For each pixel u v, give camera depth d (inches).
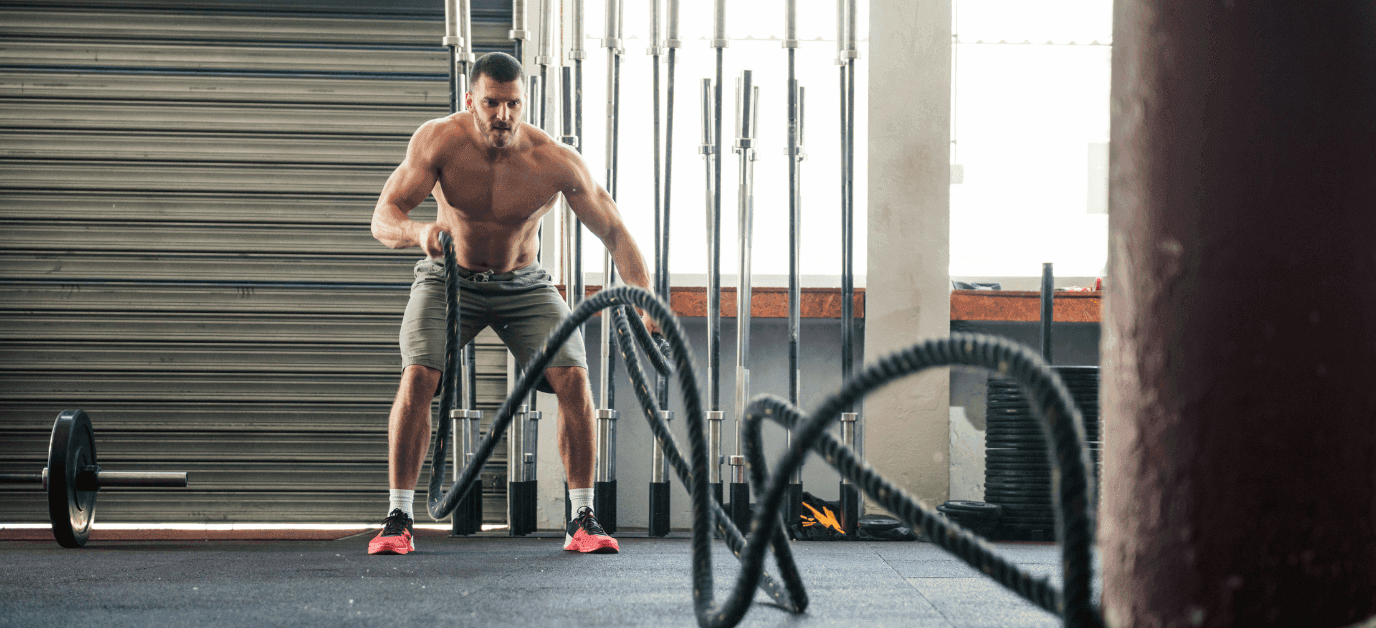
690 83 225.0
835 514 158.7
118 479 137.6
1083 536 33.3
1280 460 33.6
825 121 225.0
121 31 181.3
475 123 120.3
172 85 181.5
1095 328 181.0
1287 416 33.6
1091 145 216.4
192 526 177.0
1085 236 233.0
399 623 64.9
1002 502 150.7
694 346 180.9
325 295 180.5
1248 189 34.1
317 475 178.2
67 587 86.0
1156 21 35.9
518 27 158.2
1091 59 237.3
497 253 121.8
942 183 165.5
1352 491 34.0
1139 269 36.2
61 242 179.9
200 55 181.6
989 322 178.2
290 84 181.9
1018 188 235.0
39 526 176.2
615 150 159.6
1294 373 33.6
